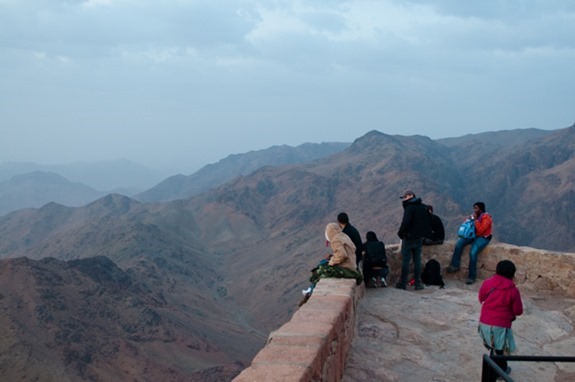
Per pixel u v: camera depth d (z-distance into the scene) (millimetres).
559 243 173000
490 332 6051
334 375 5219
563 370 6512
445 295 9453
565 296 9492
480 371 6305
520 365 6625
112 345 78438
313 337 4621
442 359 6645
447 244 11102
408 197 9914
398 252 10852
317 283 7230
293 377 3652
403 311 8453
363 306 8711
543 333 7703
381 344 7047
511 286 6094
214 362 86500
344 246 7812
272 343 4480
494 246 10562
